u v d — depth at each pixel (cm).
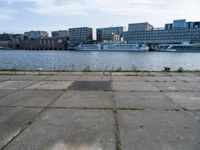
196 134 373
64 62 5044
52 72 1258
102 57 7275
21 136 366
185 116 472
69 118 457
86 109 524
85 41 15412
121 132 382
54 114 485
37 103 579
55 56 8094
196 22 12175
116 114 485
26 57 7362
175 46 11400
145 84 866
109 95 674
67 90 750
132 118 457
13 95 673
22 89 766
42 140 350
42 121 439
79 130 391
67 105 559
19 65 4116
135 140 350
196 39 11994
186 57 7419
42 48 17550
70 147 327
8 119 452
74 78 1034
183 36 12394
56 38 17038
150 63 4862
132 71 1295
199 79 993
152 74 1166
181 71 1280
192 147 325
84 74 1174
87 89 767
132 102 589
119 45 11662
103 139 354
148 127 406
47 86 823
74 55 8844
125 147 326
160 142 343
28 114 485
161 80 968
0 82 918
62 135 370
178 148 322
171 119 452
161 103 579
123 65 4219
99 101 600
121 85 845
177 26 12900
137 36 13900
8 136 366
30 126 411
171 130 391
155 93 702
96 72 1259
